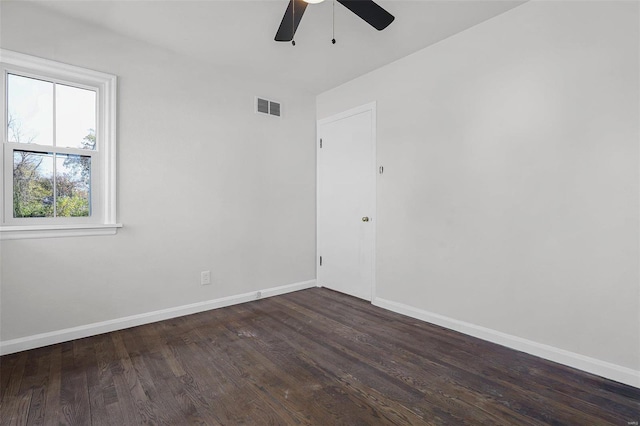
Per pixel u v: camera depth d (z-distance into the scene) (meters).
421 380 1.85
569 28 1.98
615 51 1.82
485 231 2.40
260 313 2.97
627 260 1.80
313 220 3.91
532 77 2.13
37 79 2.27
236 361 2.07
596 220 1.90
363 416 1.54
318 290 3.77
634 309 1.78
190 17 2.31
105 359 2.08
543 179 2.10
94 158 2.48
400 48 2.77
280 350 2.23
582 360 1.95
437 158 2.69
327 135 3.77
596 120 1.89
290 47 2.74
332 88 3.68
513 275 2.26
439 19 2.34
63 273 2.31
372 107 3.22
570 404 1.62
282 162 3.60
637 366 1.77
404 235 2.96
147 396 1.69
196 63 2.95
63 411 1.56
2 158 2.14
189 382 1.82
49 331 2.27
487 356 2.14
